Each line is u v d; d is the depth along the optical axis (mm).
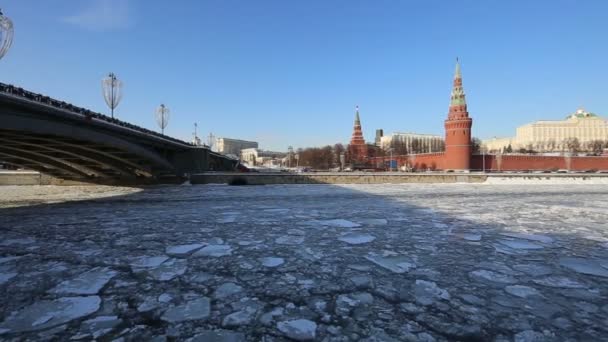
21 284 7078
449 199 24812
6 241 11062
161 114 43406
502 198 25734
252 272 7852
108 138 23656
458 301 6227
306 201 23188
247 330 5137
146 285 7031
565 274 7742
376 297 6406
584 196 27984
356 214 16891
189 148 40875
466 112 77000
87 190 33531
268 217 15930
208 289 6801
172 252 9617
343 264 8461
